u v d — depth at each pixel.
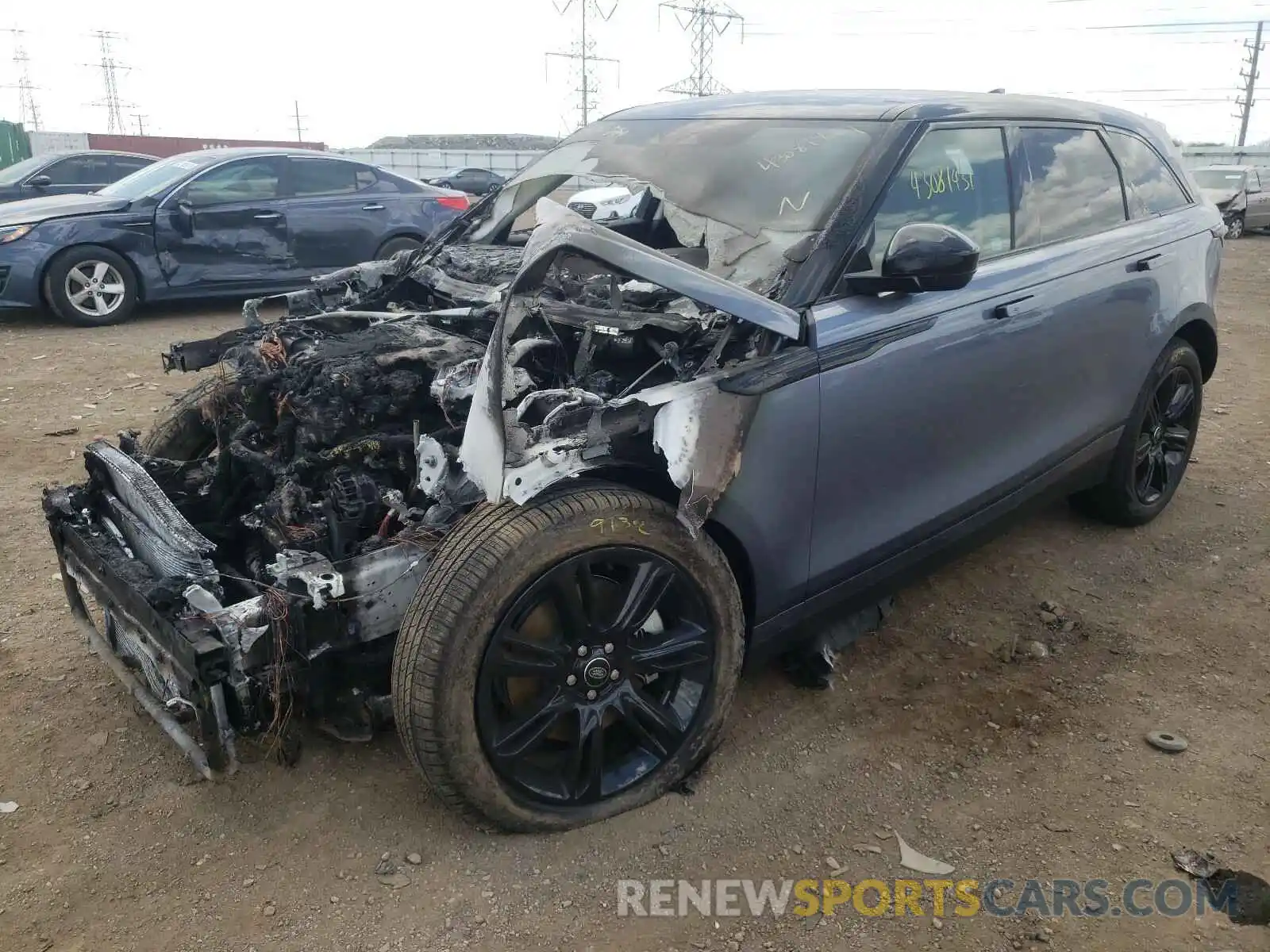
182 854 2.61
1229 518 4.79
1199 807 2.80
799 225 3.01
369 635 2.58
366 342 3.11
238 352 3.47
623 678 2.64
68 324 9.07
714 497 2.54
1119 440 4.22
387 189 10.34
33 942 2.32
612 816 2.73
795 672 3.44
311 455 2.87
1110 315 3.84
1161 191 4.45
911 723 3.21
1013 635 3.75
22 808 2.76
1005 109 3.62
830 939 2.36
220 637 2.38
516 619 2.45
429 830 2.70
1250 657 3.59
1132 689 3.39
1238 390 7.17
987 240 3.41
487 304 3.33
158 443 3.78
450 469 2.65
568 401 2.49
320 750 3.01
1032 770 2.97
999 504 3.57
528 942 2.34
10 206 9.27
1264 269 14.26
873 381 2.90
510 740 2.51
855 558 3.06
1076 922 2.40
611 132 3.95
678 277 2.50
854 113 3.38
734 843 2.67
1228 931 2.37
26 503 4.76
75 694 3.27
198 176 9.34
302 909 2.43
